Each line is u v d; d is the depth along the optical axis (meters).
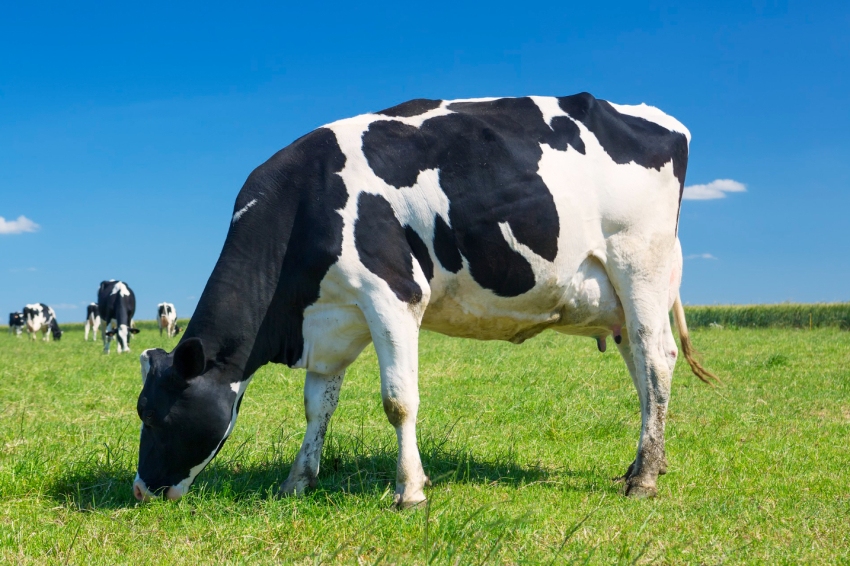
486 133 5.02
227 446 6.62
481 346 16.16
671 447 6.73
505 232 4.95
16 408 8.79
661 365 5.36
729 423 7.87
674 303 6.32
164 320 29.53
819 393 9.78
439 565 3.59
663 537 4.16
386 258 4.71
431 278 4.97
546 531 4.20
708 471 5.82
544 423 7.67
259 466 5.82
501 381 10.72
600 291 5.42
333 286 4.75
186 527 4.39
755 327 28.22
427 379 10.98
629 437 7.27
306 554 3.86
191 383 4.75
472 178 4.91
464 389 10.04
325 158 4.85
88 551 3.99
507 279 5.06
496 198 4.92
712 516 4.59
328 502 4.79
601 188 5.25
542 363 12.81
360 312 4.80
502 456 6.19
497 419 7.98
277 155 4.99
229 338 4.84
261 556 3.86
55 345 26.94
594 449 6.69
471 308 5.18
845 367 12.53
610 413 8.31
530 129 5.19
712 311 29.61
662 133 5.59
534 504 4.73
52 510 4.79
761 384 10.66
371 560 3.74
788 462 6.04
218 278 4.88
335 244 4.67
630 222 5.32
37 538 4.17
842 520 4.52
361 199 4.74
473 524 4.13
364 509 4.56
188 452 4.84
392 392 4.64
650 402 5.33
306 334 4.97
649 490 5.11
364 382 10.81
